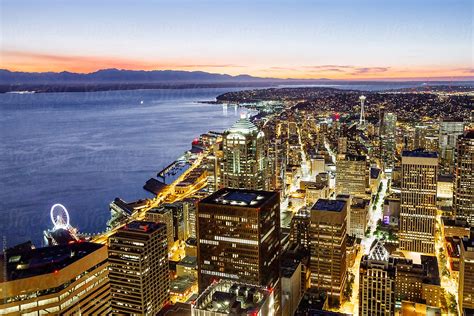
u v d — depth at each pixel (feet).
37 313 455.63
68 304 474.49
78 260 485.97
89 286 502.79
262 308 496.64
